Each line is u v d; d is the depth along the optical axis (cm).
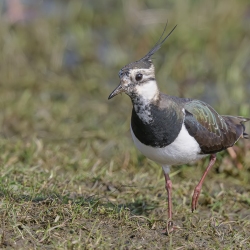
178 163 1089
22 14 2061
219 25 1994
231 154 1403
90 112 1683
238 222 1152
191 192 1298
